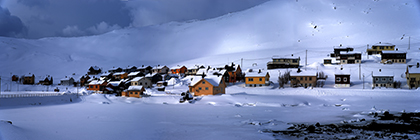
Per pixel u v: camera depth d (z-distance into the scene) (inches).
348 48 5787.4
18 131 754.2
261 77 3275.1
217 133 847.1
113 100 2397.9
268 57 7263.8
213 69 4394.7
